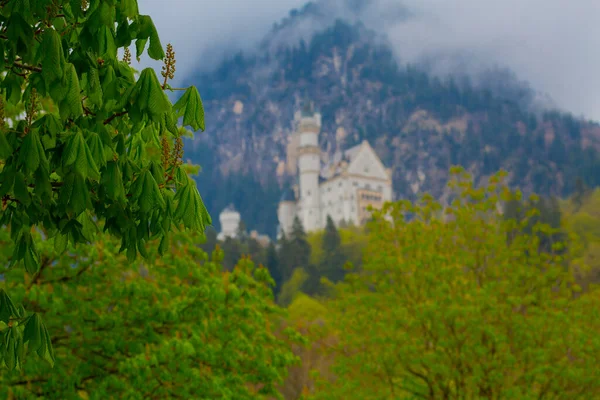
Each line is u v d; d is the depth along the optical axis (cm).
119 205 357
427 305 1564
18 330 339
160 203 342
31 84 332
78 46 335
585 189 16375
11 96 340
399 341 1606
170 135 395
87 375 1008
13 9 309
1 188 316
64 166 313
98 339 1022
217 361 1062
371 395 1719
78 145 310
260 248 14975
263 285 1229
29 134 310
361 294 1769
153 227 371
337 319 1825
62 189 314
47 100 827
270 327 1207
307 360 2681
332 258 13375
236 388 1066
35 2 311
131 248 368
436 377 1681
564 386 1620
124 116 377
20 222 359
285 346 1223
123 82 344
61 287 986
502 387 1625
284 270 14025
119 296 1013
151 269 1119
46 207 358
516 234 1838
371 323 1706
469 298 1633
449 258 1781
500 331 1614
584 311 1719
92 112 363
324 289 12619
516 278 1703
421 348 1641
